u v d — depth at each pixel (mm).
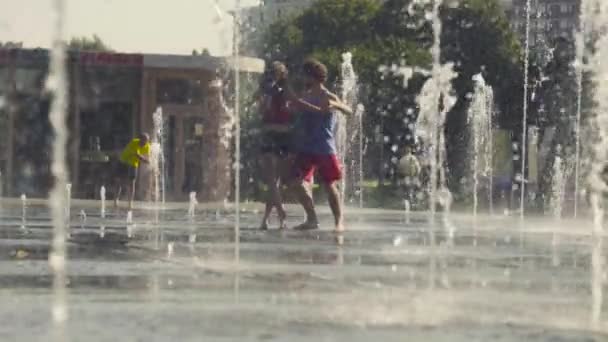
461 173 62625
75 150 40094
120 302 6508
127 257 9859
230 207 31891
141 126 40438
